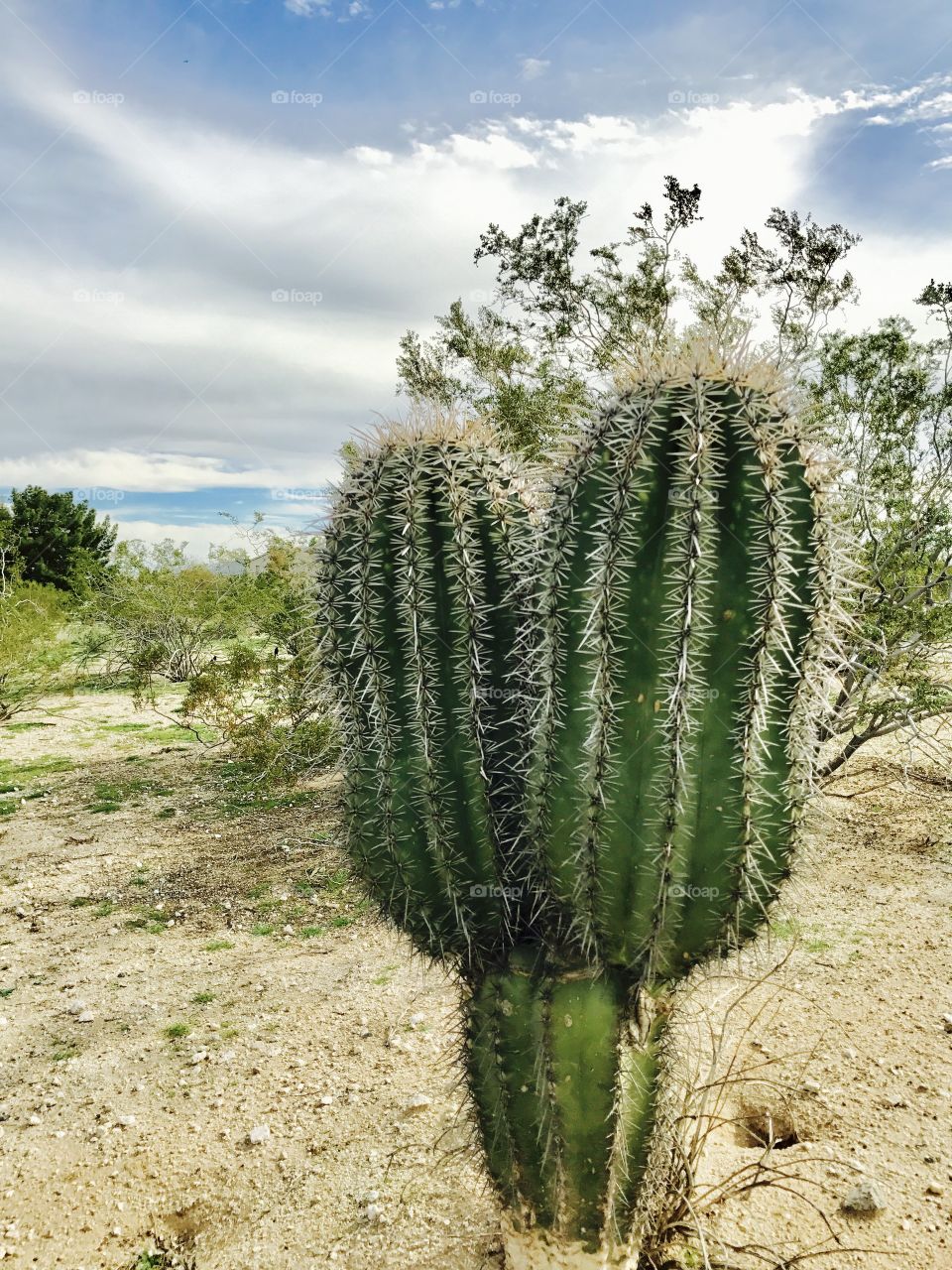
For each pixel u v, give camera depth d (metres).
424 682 2.30
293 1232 2.79
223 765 9.55
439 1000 4.29
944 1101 3.16
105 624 16.42
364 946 5.03
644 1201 2.37
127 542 17.33
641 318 8.13
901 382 7.00
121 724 12.39
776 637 1.97
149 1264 2.74
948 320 7.02
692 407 2.04
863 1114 3.13
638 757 2.01
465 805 2.31
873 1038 3.58
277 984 4.61
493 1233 2.72
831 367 7.10
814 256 7.68
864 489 3.08
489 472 2.43
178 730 11.83
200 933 5.37
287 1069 3.76
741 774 1.98
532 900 2.33
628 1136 2.29
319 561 2.53
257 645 11.90
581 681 2.08
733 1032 3.64
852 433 7.07
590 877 2.06
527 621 2.29
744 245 7.97
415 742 2.32
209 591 15.62
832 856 5.73
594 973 2.20
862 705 6.11
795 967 4.22
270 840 6.97
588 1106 2.19
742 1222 2.67
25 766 9.85
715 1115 2.71
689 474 1.98
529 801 2.18
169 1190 3.05
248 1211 2.91
